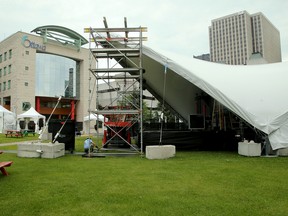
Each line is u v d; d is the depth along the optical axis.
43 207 4.06
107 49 11.80
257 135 10.88
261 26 120.88
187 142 12.44
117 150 12.44
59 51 52.88
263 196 4.57
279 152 10.23
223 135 12.65
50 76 52.41
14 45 48.12
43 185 5.40
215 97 10.81
